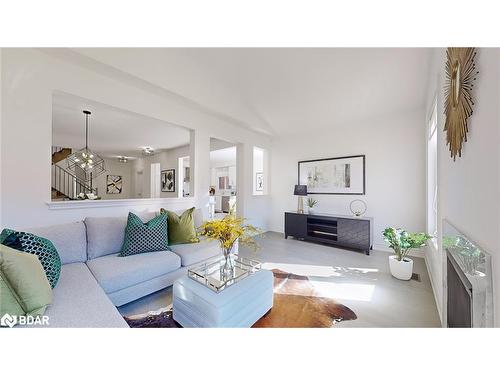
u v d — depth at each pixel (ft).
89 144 20.08
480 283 2.63
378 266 9.78
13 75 6.19
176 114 10.62
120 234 7.49
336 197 14.53
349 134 14.10
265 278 5.91
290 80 8.46
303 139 16.26
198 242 8.73
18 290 3.60
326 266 9.77
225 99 10.31
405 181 12.03
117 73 7.90
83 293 4.59
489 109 2.56
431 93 7.97
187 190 25.46
